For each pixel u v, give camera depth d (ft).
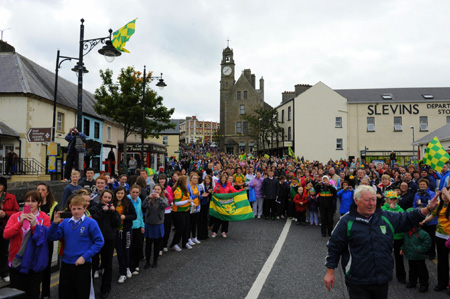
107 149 94.07
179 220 24.84
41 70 80.84
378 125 128.77
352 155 129.39
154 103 77.97
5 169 57.72
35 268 13.78
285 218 40.42
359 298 10.36
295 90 150.71
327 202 30.12
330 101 131.03
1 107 61.98
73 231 14.24
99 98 75.36
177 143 179.73
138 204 20.34
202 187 29.58
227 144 185.26
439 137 78.89
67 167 34.30
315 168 51.03
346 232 10.86
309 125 130.93
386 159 127.13
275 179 39.50
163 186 24.20
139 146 99.55
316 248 25.44
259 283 17.85
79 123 34.24
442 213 17.07
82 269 14.07
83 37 34.86
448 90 135.64
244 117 157.17
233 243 27.37
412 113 127.54
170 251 24.98
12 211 18.86
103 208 16.75
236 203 29.66
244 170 45.52
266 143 164.86
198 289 17.11
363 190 10.62
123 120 75.92
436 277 19.43
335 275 19.36
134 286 17.69
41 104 65.98
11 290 8.33
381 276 10.26
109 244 16.74
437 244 17.37
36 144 63.87
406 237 17.66
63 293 14.07
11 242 14.23
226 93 203.10
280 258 22.66
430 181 33.63
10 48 75.25
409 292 17.26
